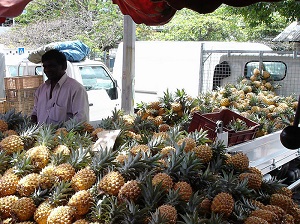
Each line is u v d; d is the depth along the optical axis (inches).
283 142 65.0
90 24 610.9
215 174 99.7
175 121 185.6
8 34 630.5
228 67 327.6
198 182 93.9
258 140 153.2
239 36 699.4
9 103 266.1
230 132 150.2
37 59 330.0
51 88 154.3
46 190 89.3
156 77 372.2
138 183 84.2
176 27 673.0
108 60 671.8
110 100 337.7
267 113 232.1
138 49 385.4
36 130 114.3
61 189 86.5
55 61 146.9
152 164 93.7
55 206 85.4
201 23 650.8
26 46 592.7
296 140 63.5
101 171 92.4
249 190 93.7
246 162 109.0
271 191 105.3
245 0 64.6
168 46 370.0
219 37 674.2
